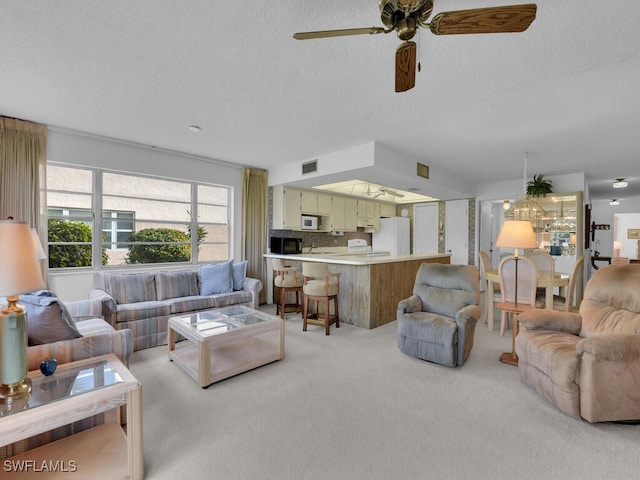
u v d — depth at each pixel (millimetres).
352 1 1606
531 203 5148
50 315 1854
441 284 3416
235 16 1722
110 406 1483
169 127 3482
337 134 3668
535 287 3021
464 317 2846
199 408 2164
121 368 1715
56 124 3416
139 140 3943
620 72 2252
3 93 2680
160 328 3465
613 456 1690
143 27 1816
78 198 3881
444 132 3574
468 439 1834
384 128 3467
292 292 5281
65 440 1706
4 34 1878
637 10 1611
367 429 1930
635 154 4434
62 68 2273
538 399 2285
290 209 5629
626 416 1917
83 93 2674
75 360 1843
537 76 2318
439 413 2105
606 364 1920
